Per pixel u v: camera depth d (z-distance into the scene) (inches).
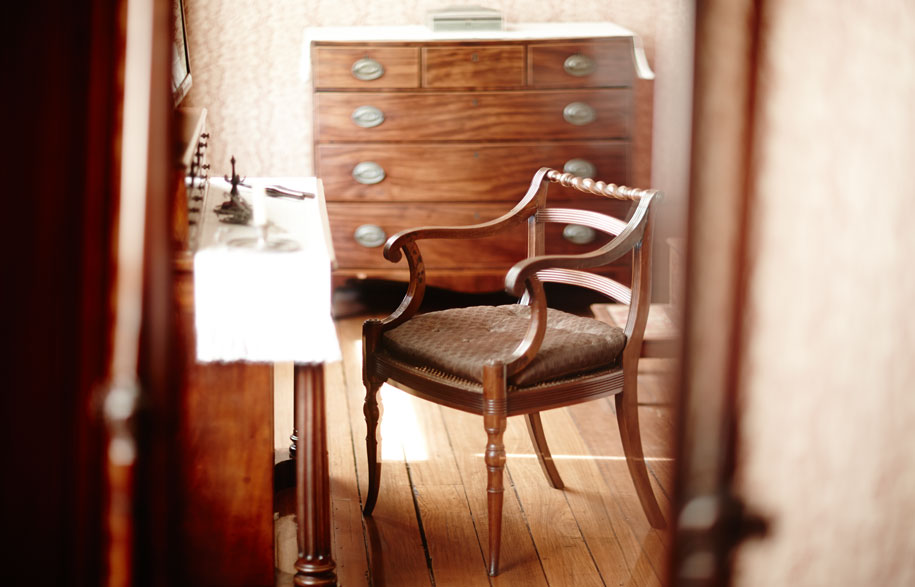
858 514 50.8
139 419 55.1
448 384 101.2
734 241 46.6
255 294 83.4
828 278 47.3
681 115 48.9
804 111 45.7
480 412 99.3
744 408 48.5
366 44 173.9
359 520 113.3
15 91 55.3
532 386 100.7
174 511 58.9
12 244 56.6
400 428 139.7
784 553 50.2
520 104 178.4
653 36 197.6
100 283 55.8
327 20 194.7
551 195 182.7
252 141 198.4
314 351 84.3
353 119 176.9
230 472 89.1
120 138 54.9
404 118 177.5
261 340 83.8
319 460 91.2
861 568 51.5
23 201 56.2
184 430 87.8
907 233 47.8
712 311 47.3
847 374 48.9
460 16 180.1
